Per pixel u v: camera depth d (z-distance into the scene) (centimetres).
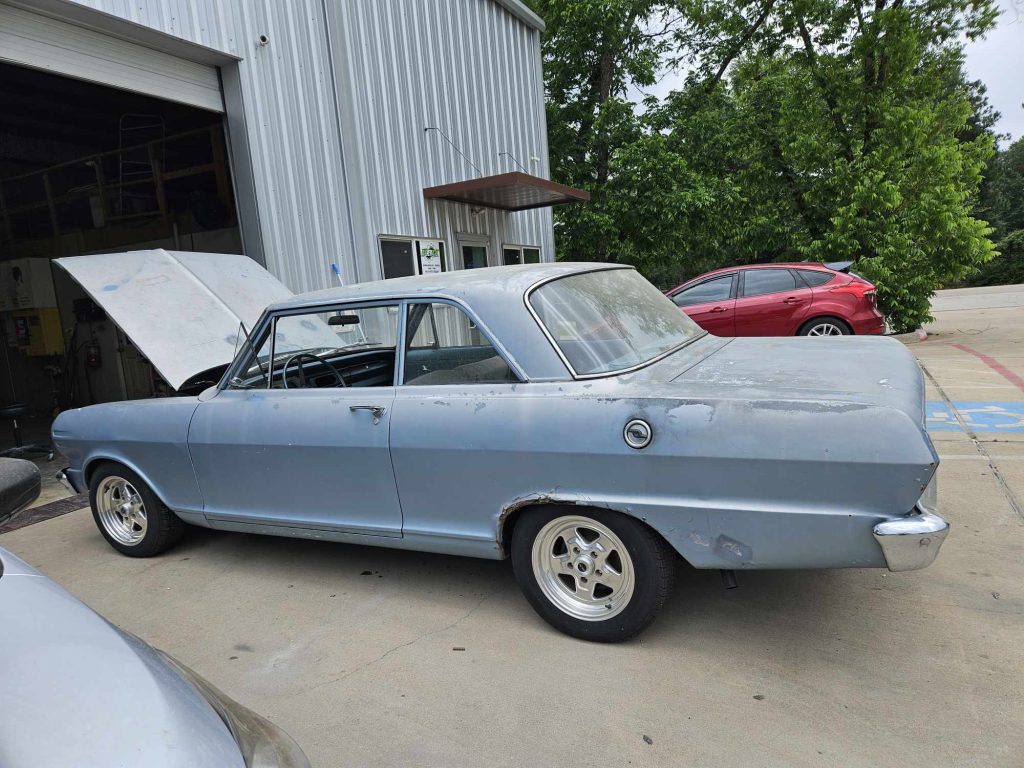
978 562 350
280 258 775
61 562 439
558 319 303
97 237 1031
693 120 1922
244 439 366
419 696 269
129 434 409
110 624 164
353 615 341
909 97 1530
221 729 141
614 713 250
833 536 241
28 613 154
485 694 268
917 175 1425
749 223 1819
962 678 257
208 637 329
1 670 133
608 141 1808
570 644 299
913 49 1440
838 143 1542
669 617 316
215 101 742
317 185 830
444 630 320
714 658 281
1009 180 4756
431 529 322
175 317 491
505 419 291
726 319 988
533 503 290
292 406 353
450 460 306
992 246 1385
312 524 359
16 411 744
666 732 238
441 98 1057
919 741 225
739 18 1789
